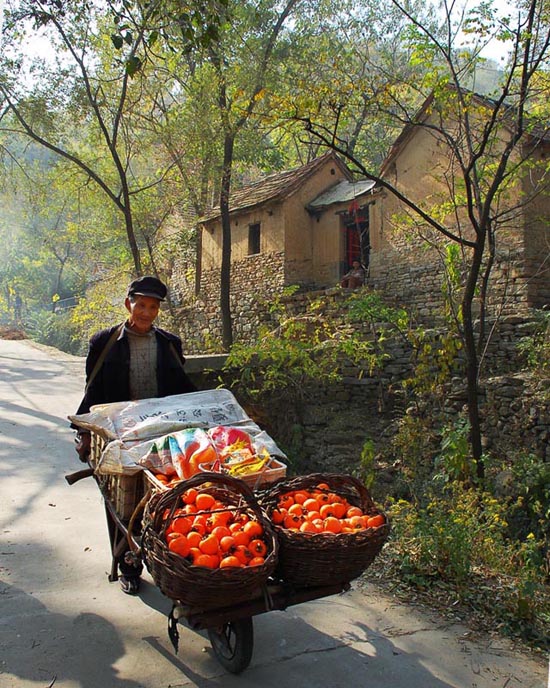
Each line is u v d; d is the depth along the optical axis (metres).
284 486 3.25
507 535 7.23
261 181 21.77
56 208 19.12
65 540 5.14
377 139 23.30
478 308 12.62
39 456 7.84
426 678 3.34
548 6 7.50
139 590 4.30
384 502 8.80
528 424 8.46
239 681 3.26
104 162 17.73
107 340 4.22
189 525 2.94
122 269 25.06
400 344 10.85
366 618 4.02
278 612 4.08
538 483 7.37
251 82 13.24
